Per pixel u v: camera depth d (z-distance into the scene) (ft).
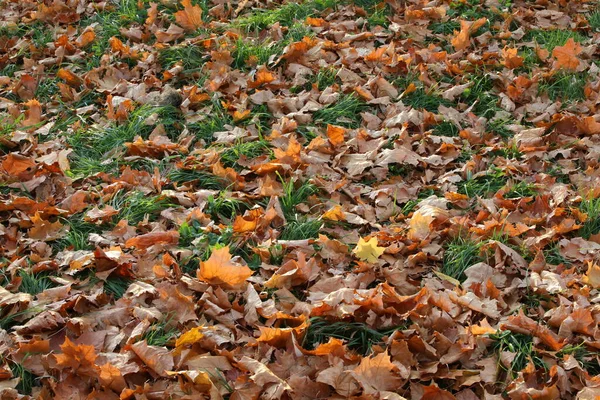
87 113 15.61
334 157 14.64
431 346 12.01
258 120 15.21
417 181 14.40
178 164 14.35
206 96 15.57
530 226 13.56
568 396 11.75
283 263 13.10
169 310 12.37
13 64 16.72
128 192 14.03
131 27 17.17
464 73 16.10
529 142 14.80
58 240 13.42
